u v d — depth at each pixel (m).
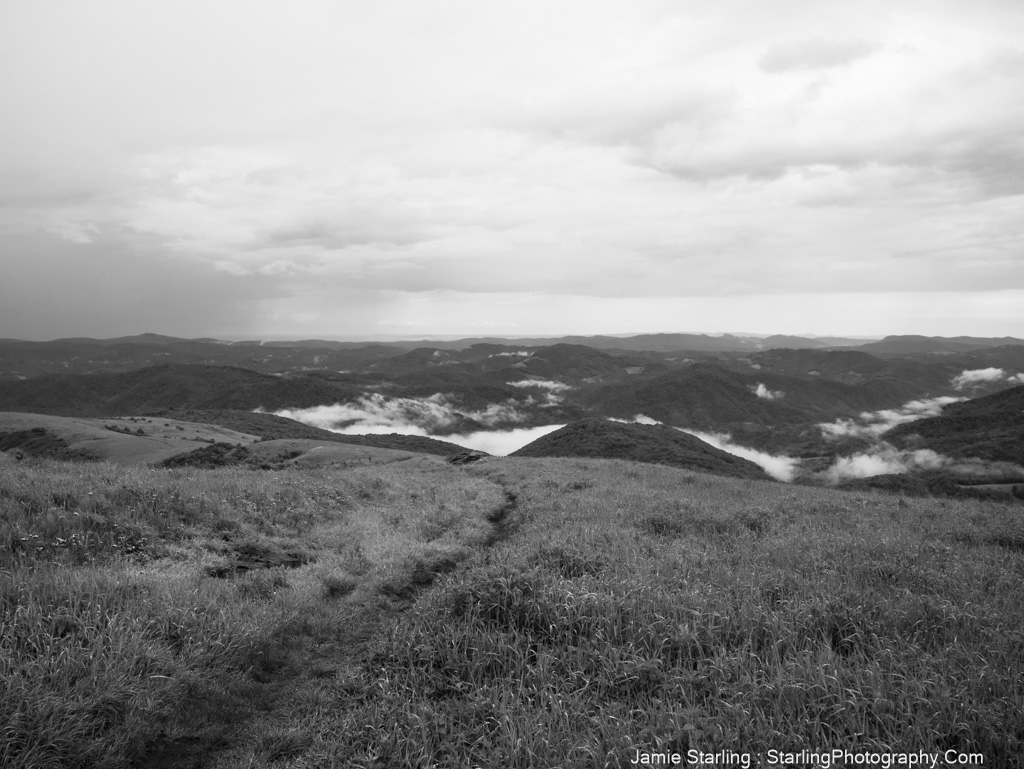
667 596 8.64
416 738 5.92
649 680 6.75
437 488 24.55
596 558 10.96
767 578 9.74
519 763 5.48
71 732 5.67
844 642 7.46
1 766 5.29
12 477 12.93
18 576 8.20
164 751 5.97
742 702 6.05
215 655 7.53
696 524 15.36
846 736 5.61
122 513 12.03
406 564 12.36
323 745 5.97
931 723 5.77
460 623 8.22
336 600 10.26
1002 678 6.40
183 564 10.35
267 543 12.95
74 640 6.90
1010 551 13.54
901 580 10.00
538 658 7.19
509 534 16.62
